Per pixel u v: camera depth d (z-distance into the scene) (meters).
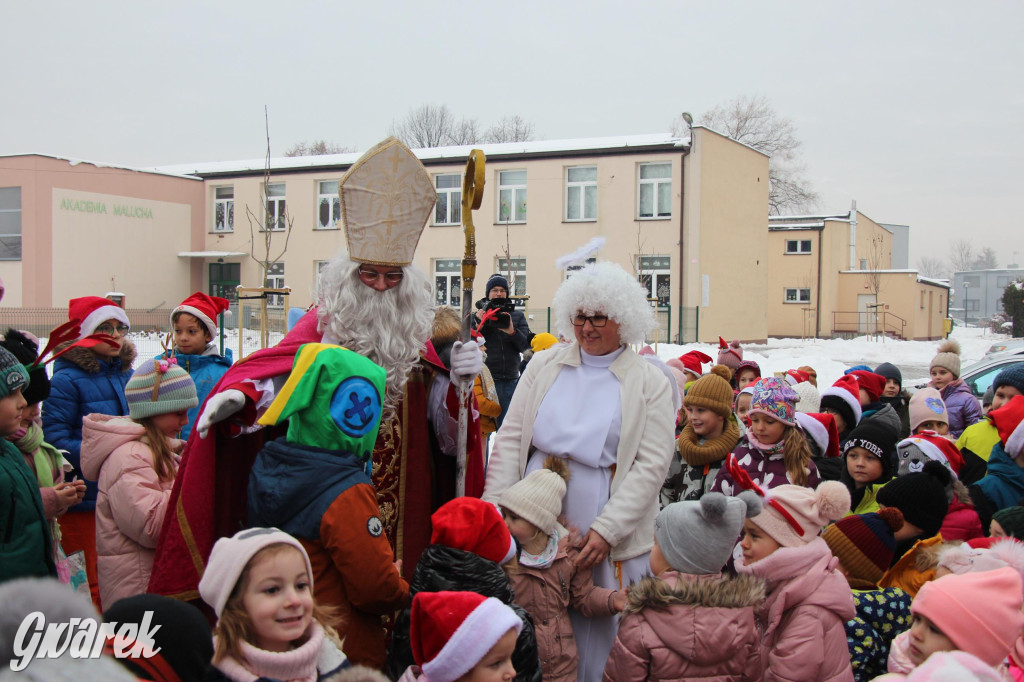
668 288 26.16
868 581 3.29
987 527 4.27
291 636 2.17
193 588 2.83
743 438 4.44
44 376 3.52
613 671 2.86
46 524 3.08
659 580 2.84
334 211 29.19
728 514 2.89
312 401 2.60
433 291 3.54
